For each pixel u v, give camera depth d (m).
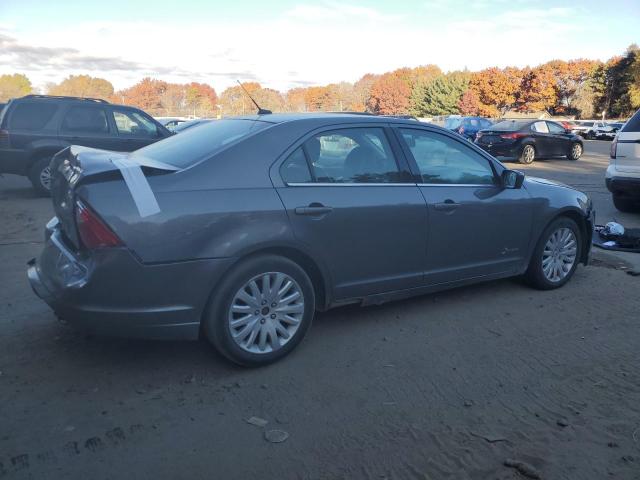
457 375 3.63
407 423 3.07
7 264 5.91
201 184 3.44
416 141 4.46
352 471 2.66
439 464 2.72
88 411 3.14
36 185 10.48
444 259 4.54
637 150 8.79
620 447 2.86
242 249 3.48
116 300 3.25
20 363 3.68
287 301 3.74
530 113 83.81
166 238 3.27
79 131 10.49
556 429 3.02
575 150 21.41
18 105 10.21
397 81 97.81
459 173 4.67
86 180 3.22
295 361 3.81
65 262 3.43
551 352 3.99
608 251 6.99
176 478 2.60
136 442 2.87
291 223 3.67
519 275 5.53
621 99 79.94
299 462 2.73
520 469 2.66
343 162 4.04
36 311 4.55
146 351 3.90
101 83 96.00
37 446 2.81
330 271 3.94
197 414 3.14
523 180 4.92
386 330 4.34
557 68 87.38
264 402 3.28
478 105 84.88
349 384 3.50
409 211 4.22
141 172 3.34
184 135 4.35
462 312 4.75
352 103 100.25
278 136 3.81
